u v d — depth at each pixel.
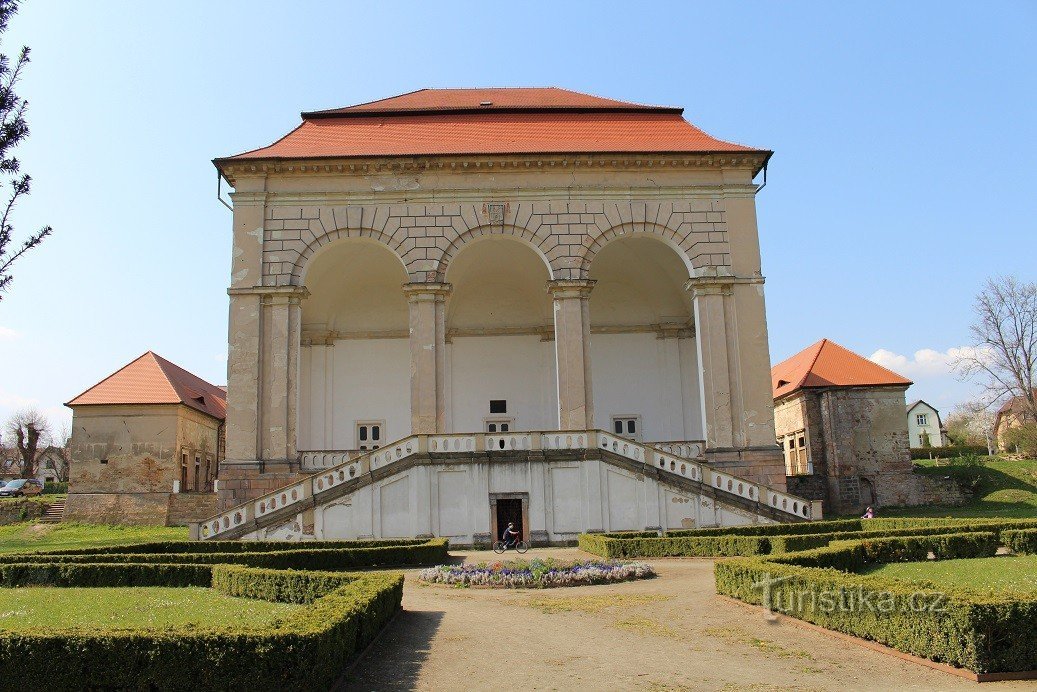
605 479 26.44
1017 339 47.66
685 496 26.45
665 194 32.53
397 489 26.02
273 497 25.77
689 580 16.81
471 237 31.86
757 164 32.78
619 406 37.94
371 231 31.72
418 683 9.16
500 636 11.57
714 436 30.73
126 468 40.88
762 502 26.48
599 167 32.47
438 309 31.11
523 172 32.41
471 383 38.16
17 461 86.56
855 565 16.41
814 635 11.31
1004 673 8.91
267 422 30.05
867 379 40.62
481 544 25.73
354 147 33.09
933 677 9.09
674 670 9.62
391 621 12.47
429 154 31.73
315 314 37.84
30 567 17.05
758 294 31.94
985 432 85.75
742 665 9.81
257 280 31.08
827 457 39.84
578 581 16.56
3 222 14.29
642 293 38.94
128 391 42.19
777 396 44.94
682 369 38.16
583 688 8.93
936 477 39.81
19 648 8.18
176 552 22.30
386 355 37.91
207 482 48.00
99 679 8.12
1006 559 18.00
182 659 8.12
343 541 23.44
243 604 13.86
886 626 10.21
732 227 32.41
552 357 38.38
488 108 35.75
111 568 17.03
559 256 31.88
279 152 32.47
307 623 8.89
